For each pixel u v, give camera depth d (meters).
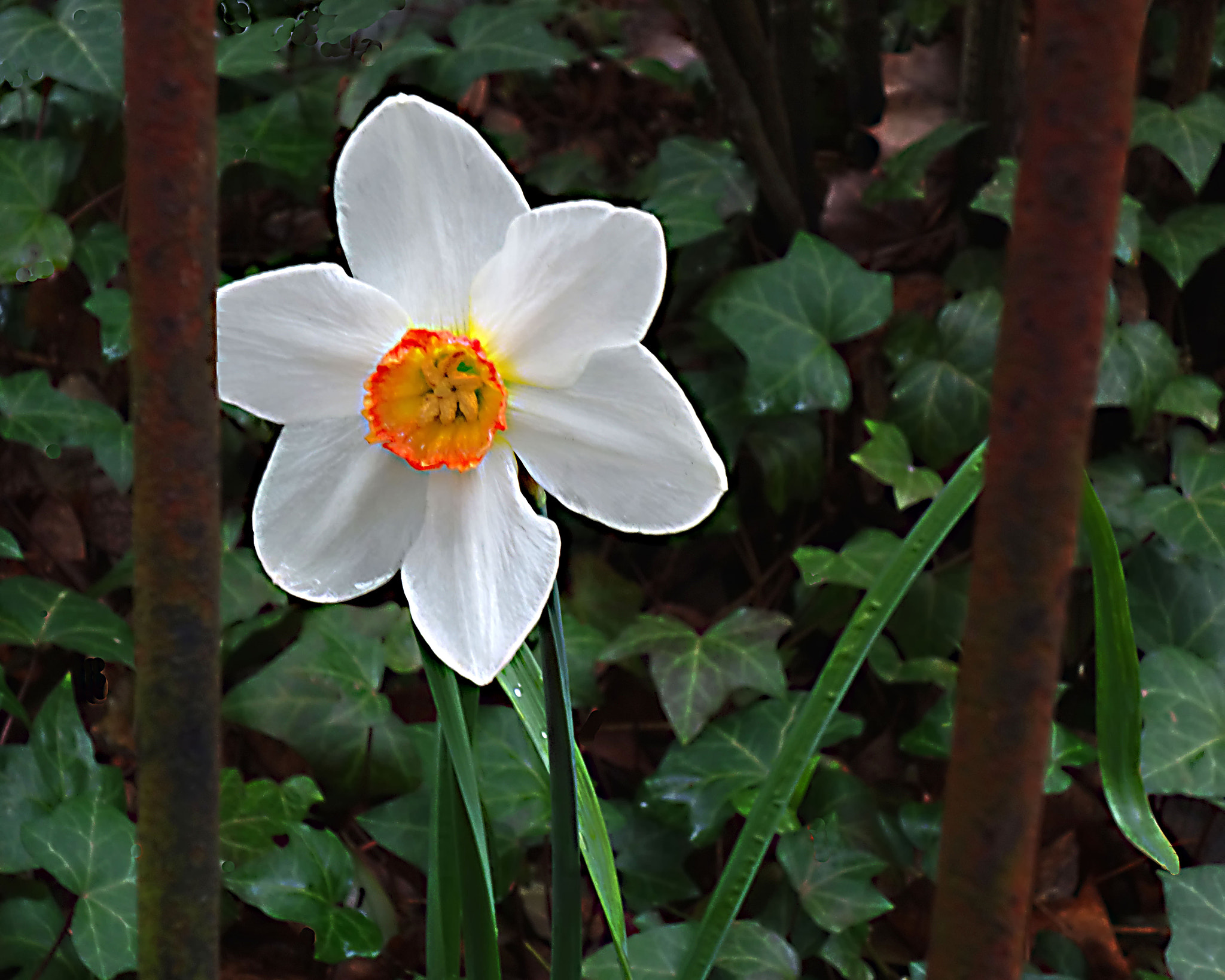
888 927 1.02
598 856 0.78
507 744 0.96
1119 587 0.74
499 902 0.98
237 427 1.05
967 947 0.69
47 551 1.17
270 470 0.75
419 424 0.75
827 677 0.77
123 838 0.88
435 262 0.75
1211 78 1.22
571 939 0.77
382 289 0.75
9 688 1.00
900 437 1.06
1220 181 1.16
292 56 1.12
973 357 1.10
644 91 1.44
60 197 1.16
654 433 0.75
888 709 1.14
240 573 1.00
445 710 0.76
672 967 0.90
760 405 1.07
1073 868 1.07
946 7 1.30
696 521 0.75
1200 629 1.02
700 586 1.22
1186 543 1.01
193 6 0.68
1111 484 1.07
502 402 0.75
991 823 0.69
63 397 1.04
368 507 0.75
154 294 0.69
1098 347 0.68
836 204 1.33
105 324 1.05
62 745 0.91
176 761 0.71
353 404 0.75
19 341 1.21
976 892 0.69
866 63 1.26
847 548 1.04
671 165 1.21
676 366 1.20
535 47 1.10
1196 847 1.05
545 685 0.76
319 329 0.74
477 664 0.75
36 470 1.19
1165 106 1.09
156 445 0.69
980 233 1.20
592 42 1.45
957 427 1.10
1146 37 1.21
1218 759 0.93
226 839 0.90
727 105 1.09
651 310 0.74
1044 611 0.68
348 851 0.96
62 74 1.00
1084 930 1.02
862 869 0.93
